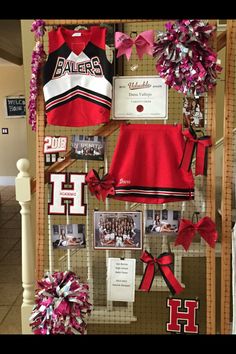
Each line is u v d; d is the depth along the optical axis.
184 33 1.72
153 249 2.33
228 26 1.81
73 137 2.00
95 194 1.97
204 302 2.32
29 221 2.06
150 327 2.28
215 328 2.06
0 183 7.85
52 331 1.83
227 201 1.89
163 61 1.79
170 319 1.96
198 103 1.86
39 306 1.88
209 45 1.78
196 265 2.43
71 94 1.90
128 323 2.26
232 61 1.83
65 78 1.90
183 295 2.34
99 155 2.00
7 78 7.43
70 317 1.83
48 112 1.92
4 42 5.62
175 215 1.95
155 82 1.89
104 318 2.25
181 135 1.87
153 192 1.91
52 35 1.89
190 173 1.88
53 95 1.91
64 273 1.95
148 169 1.91
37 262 2.05
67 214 2.00
